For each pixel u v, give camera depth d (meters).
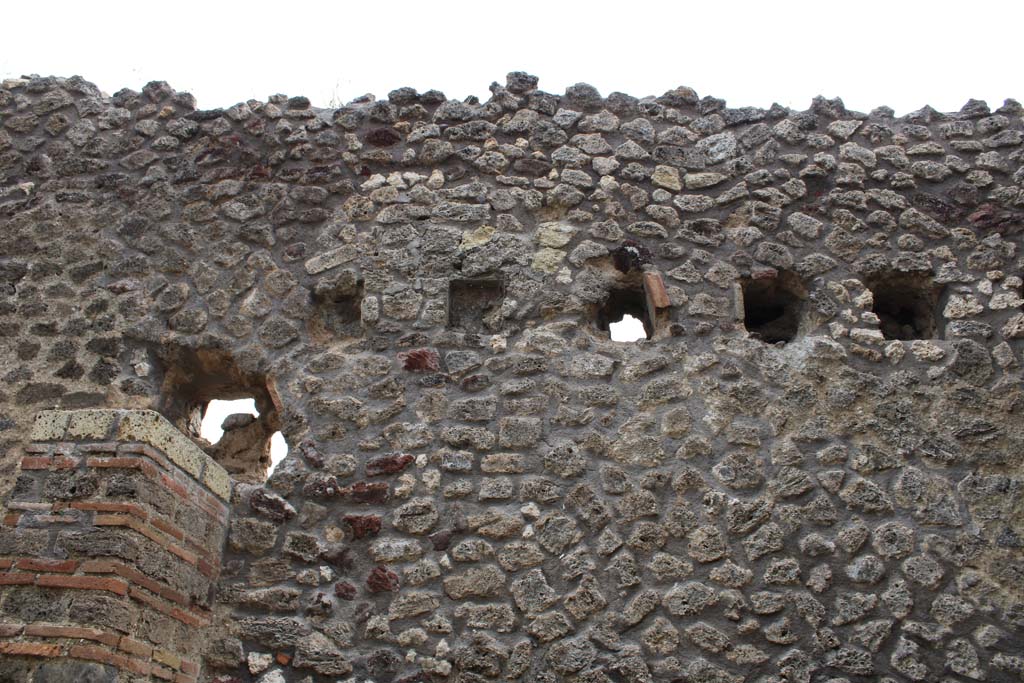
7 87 5.73
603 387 4.76
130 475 3.96
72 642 3.61
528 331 4.92
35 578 3.76
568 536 4.42
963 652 4.18
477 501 4.52
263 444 5.09
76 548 3.81
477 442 4.64
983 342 4.89
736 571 4.34
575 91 5.52
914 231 5.16
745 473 4.54
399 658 4.20
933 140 5.41
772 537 4.40
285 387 4.87
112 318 5.06
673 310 4.97
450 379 4.81
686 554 4.38
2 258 5.27
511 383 4.78
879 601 4.28
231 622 4.27
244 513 4.52
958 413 4.70
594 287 5.04
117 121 5.59
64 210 5.35
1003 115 5.46
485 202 5.26
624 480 4.54
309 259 5.16
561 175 5.30
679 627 4.23
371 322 4.97
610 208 5.22
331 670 4.18
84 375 4.94
